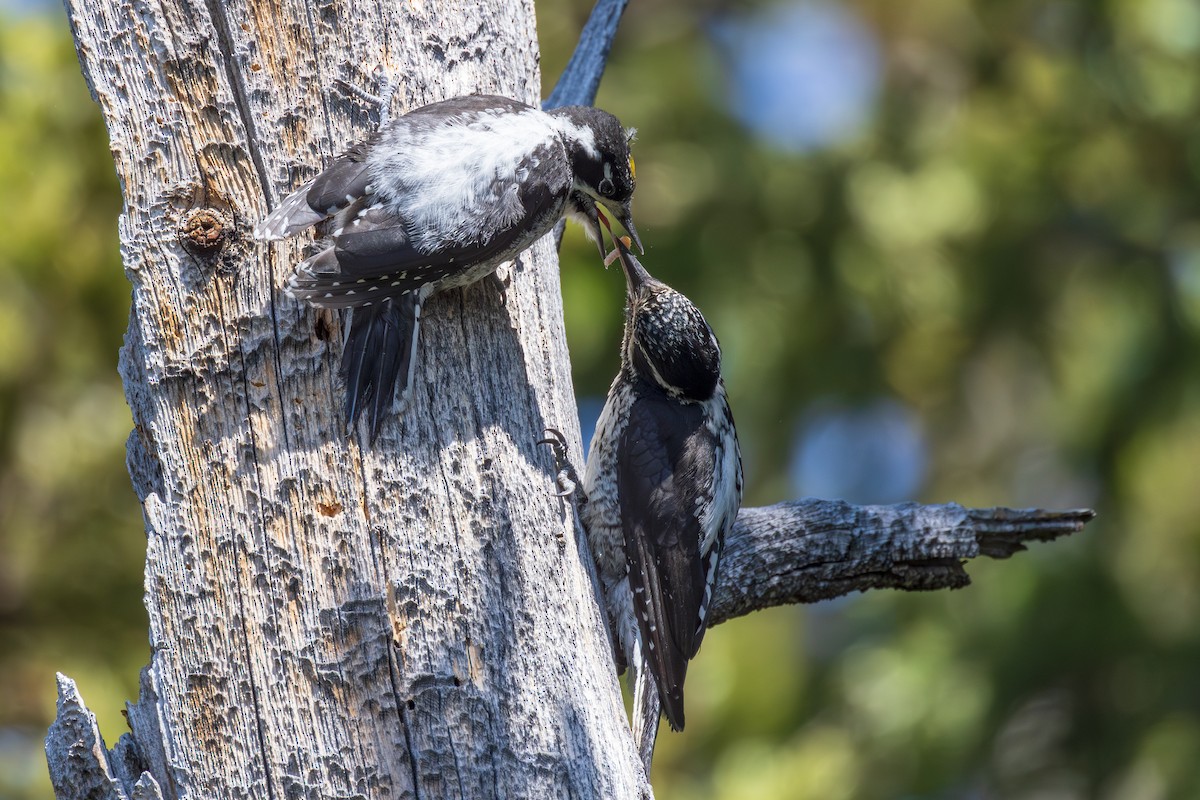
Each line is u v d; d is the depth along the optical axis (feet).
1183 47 62.69
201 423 21.77
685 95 61.77
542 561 22.25
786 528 28.60
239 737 20.80
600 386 56.44
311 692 20.84
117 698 41.60
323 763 20.63
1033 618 57.36
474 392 23.00
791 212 60.29
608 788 21.16
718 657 51.72
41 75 42.09
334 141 23.00
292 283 21.08
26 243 40.91
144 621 42.86
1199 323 60.95
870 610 59.98
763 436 60.80
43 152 41.60
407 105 23.95
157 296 22.08
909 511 28.58
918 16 64.90
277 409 21.77
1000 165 61.57
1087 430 61.52
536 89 26.96
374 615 21.01
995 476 65.87
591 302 53.93
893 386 62.49
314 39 23.16
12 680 41.73
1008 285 61.77
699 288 59.62
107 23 22.67
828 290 60.23
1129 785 57.16
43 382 42.32
